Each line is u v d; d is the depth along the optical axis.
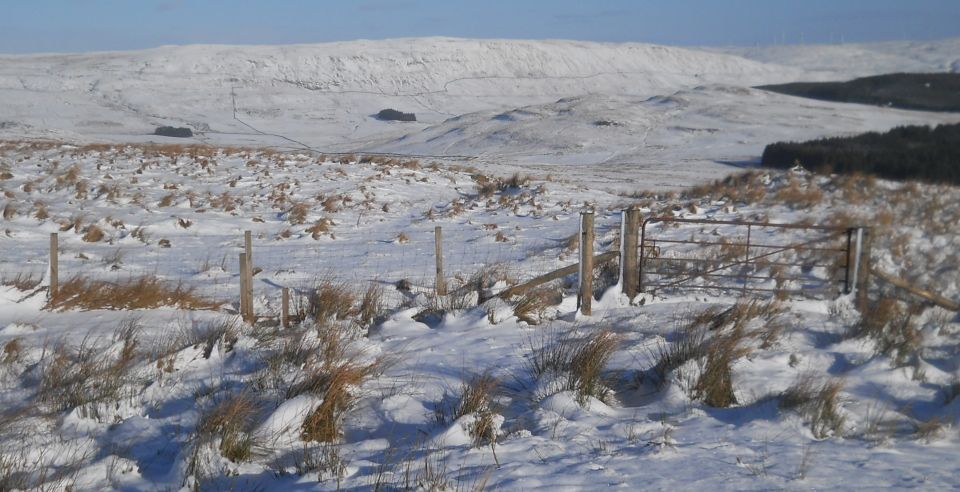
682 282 12.69
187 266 16.52
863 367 8.00
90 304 12.03
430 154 64.19
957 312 10.27
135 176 28.55
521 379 7.98
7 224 20.92
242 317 10.98
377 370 8.30
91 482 5.82
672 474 5.53
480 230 21.38
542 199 26.36
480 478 5.52
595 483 5.39
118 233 20.41
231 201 24.98
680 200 25.12
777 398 7.08
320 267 16.08
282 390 7.57
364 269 15.74
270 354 8.88
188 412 7.13
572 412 7.04
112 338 9.79
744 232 17.95
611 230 19.50
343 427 6.91
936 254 13.98
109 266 16.14
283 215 23.67
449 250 18.19
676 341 8.68
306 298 12.25
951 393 7.16
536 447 6.16
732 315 9.83
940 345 8.77
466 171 37.06
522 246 18.53
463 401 7.12
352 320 10.89
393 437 6.63
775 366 8.07
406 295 12.89
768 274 13.05
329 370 7.69
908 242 14.84
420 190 29.38
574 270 11.31
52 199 24.53
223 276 15.29
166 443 6.57
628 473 5.56
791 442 6.23
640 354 8.62
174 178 28.84
